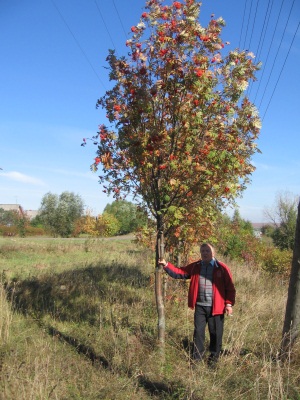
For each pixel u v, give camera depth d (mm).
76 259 16547
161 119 4953
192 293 5453
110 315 6824
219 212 7809
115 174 5211
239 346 5414
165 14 4723
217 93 4918
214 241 8242
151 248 7328
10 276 10859
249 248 16125
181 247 7969
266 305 7988
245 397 4266
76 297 8359
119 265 12477
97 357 5395
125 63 4891
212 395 4230
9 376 4156
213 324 5371
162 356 5172
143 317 7020
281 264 14594
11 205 75062
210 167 4828
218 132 4891
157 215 5301
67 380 4621
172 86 4758
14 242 25812
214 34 4746
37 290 8695
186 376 4676
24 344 5617
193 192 4961
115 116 4895
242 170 5520
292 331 5270
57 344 5844
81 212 38188
